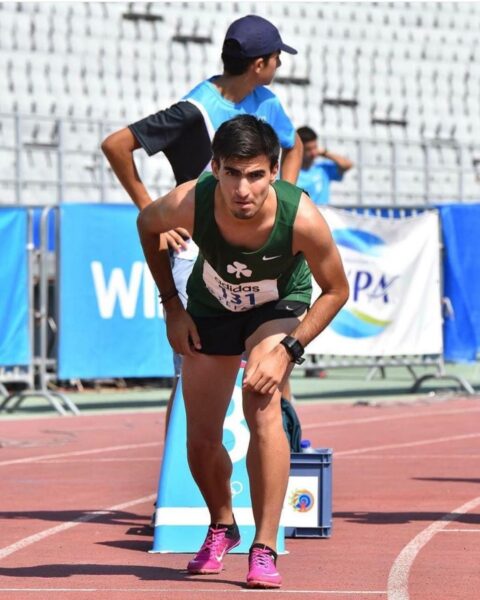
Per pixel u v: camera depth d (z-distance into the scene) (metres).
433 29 68.38
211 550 14.89
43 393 35.84
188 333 14.20
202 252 13.52
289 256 13.28
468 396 40.34
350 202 59.56
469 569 15.04
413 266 38.50
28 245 35.22
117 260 35.78
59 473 24.64
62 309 35.03
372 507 20.30
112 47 57.72
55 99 55.44
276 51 17.73
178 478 16.84
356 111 64.69
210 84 17.70
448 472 24.41
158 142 17.34
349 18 65.69
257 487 13.72
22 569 15.22
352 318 37.66
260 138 12.38
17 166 47.41
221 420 14.59
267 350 13.50
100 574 14.87
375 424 33.12
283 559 15.90
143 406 38.09
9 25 55.25
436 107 67.12
